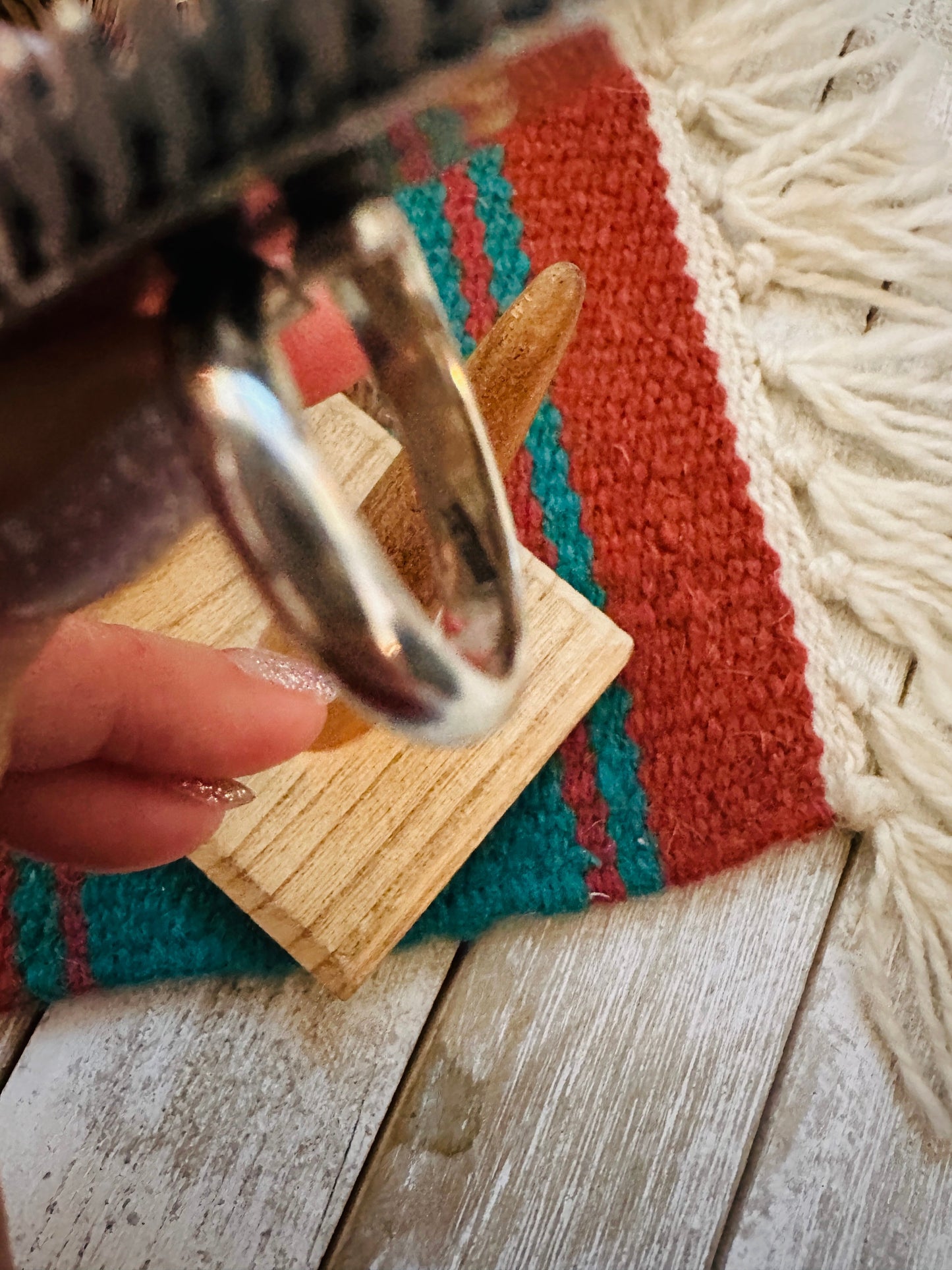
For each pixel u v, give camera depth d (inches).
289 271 3.8
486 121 3.2
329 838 12.7
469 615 5.2
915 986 13.6
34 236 2.8
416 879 12.7
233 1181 12.9
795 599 14.5
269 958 13.3
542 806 14.0
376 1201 13.0
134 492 3.9
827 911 13.9
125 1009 13.4
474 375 8.0
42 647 5.6
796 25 15.6
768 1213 13.1
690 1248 13.0
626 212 15.7
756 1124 13.4
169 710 9.5
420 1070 13.4
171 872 13.5
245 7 2.6
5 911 13.3
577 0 2.8
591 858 13.8
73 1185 12.8
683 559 14.7
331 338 5.2
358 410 13.0
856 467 15.2
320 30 2.6
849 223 15.6
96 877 13.4
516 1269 12.9
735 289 15.6
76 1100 13.1
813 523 15.0
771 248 15.6
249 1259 12.8
